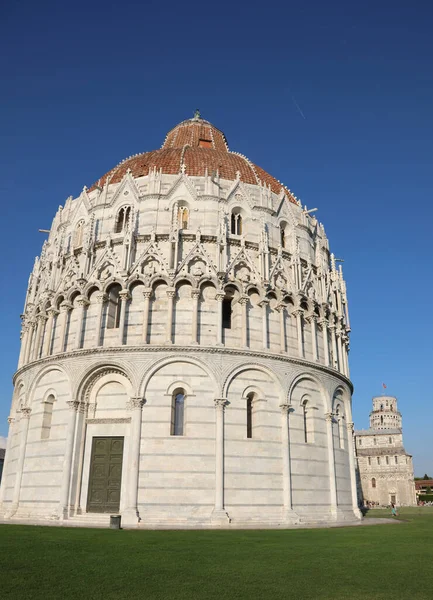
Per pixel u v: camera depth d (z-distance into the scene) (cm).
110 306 4959
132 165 6119
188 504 4166
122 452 4456
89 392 4703
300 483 4638
